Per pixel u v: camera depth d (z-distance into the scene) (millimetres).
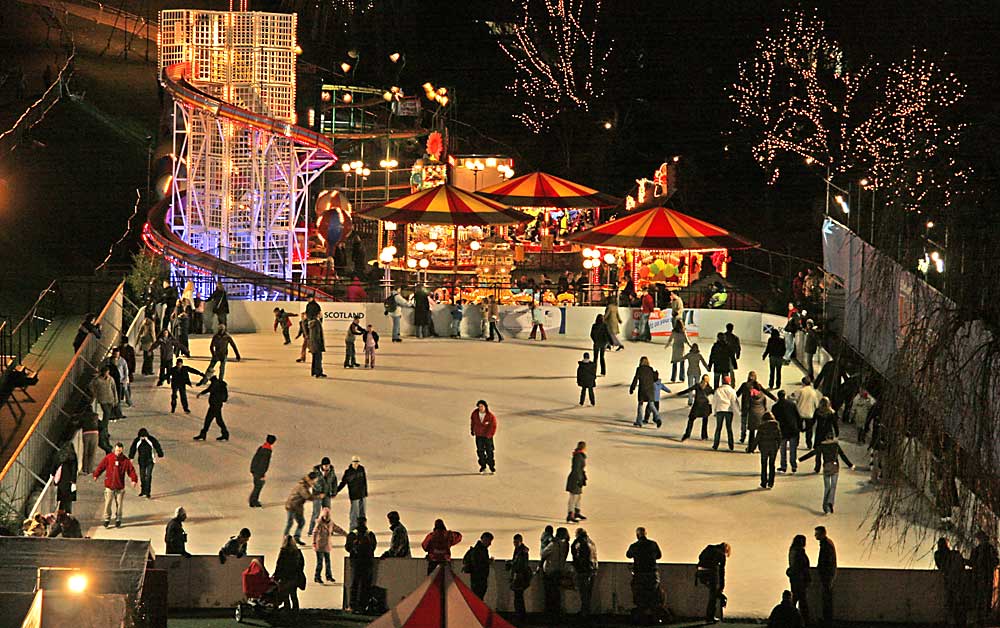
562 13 84312
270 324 50406
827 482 34000
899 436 25328
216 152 56344
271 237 57062
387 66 82000
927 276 26953
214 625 26141
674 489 35594
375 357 46594
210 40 56969
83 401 38812
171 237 52781
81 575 21859
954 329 24500
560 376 44812
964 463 24734
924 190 30875
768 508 34500
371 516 33281
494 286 53125
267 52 57281
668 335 49906
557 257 61969
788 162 75688
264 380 43094
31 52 73875
